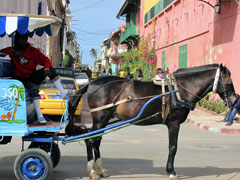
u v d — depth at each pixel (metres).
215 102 16.72
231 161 7.64
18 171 5.56
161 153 8.28
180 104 5.97
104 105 6.15
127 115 6.11
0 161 7.29
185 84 6.26
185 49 22.05
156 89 6.10
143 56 29.91
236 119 13.76
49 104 10.48
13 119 5.55
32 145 6.44
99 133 6.08
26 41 6.04
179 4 23.59
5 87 5.53
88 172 6.56
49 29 6.34
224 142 9.96
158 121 6.23
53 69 6.19
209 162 7.53
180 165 7.22
